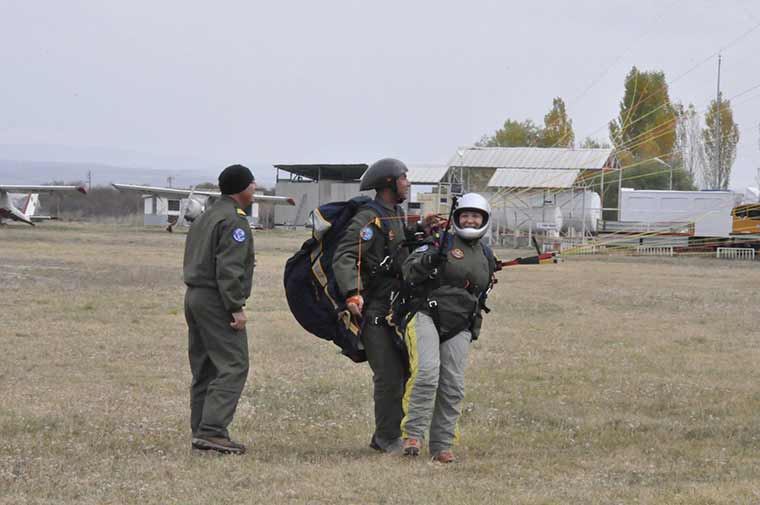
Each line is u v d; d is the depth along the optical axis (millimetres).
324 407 15156
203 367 12266
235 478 10469
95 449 11984
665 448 12633
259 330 24328
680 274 52719
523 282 44031
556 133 85562
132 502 9461
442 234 11656
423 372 11453
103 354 20016
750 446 12820
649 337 24469
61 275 41406
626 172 85750
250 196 12164
